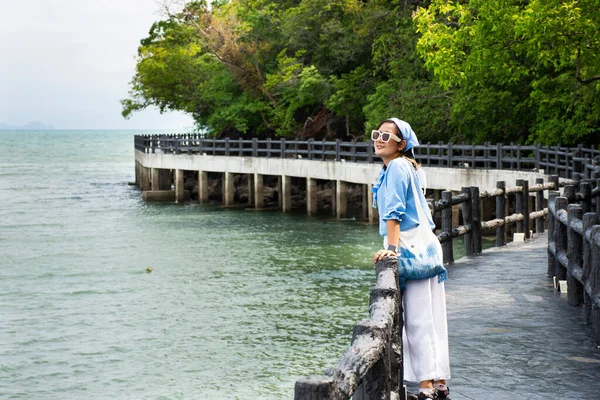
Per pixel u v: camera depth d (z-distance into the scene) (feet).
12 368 40.11
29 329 47.62
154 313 51.03
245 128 149.07
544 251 43.21
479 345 23.59
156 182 143.64
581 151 77.30
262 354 41.50
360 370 9.57
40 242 85.40
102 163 283.38
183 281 61.57
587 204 39.99
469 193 41.75
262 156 124.36
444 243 39.27
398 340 13.87
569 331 25.25
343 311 50.47
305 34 138.41
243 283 60.29
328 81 135.13
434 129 105.70
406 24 114.62
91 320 49.55
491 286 32.94
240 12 148.56
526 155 95.55
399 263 16.14
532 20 59.16
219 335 45.39
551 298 30.40
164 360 40.93
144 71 156.15
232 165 125.49
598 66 64.75
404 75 112.57
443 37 69.21
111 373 39.06
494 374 20.65
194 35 154.51
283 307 51.83
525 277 35.04
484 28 66.33
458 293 31.58
